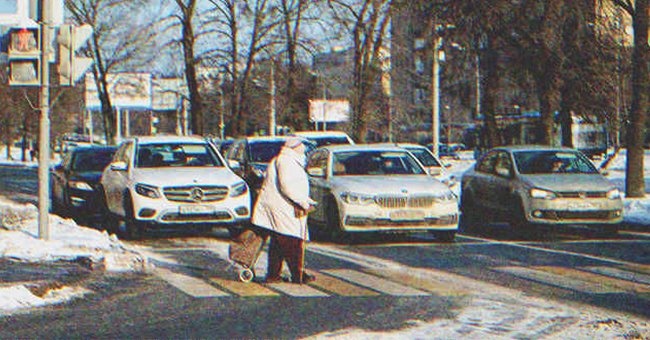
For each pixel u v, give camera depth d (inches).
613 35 935.0
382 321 315.0
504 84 1091.3
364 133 1330.0
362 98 1320.1
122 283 401.7
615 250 559.8
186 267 463.5
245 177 800.9
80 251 484.1
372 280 421.1
